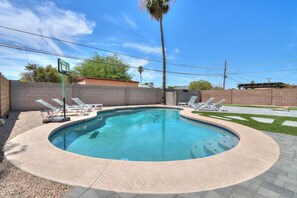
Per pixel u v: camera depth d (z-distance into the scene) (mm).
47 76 19750
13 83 9742
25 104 10172
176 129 7203
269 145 3795
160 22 15508
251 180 2275
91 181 2193
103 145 4969
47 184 2117
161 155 4211
